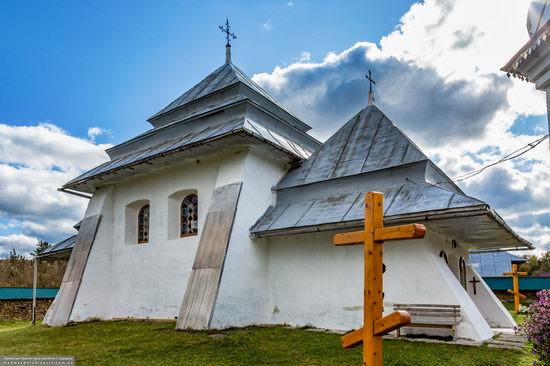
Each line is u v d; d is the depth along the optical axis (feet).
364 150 38.37
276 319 36.37
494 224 31.50
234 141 36.40
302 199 38.55
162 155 39.37
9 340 35.04
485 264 91.04
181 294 39.06
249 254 36.11
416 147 35.29
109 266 46.85
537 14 20.93
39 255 59.00
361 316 32.30
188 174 41.52
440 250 34.17
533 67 21.07
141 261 43.70
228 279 33.63
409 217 29.40
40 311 67.62
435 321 28.89
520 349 25.04
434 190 31.07
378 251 14.40
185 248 39.91
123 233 46.68
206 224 36.45
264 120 42.65
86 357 25.70
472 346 25.59
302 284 35.78
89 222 48.08
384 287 31.81
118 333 34.01
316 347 26.02
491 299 40.68
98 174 45.85
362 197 34.71
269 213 38.40
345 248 34.30
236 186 36.52
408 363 21.54
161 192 43.50
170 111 50.49
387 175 34.86
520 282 77.46
